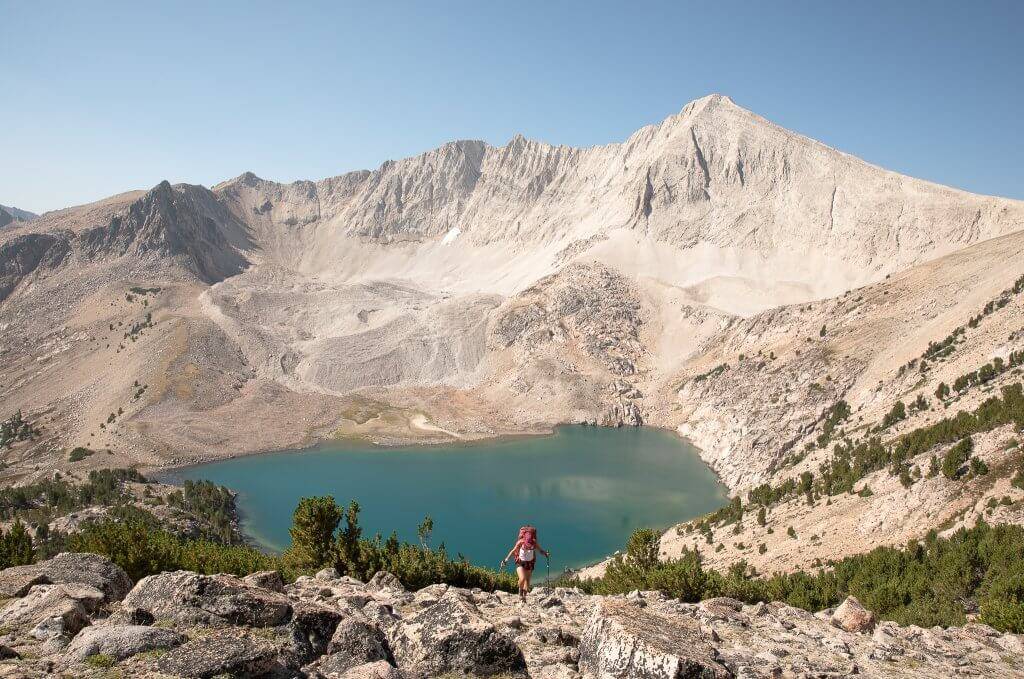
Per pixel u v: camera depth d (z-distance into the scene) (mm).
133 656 10828
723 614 22297
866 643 21141
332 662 12680
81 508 120312
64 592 14023
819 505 88688
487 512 130125
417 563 29000
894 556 52312
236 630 13047
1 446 190750
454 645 13164
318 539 29406
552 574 97812
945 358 119938
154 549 25703
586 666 13914
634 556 35562
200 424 198375
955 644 22391
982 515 59250
